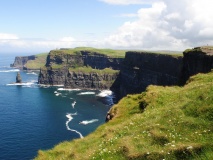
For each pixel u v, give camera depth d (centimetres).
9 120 15038
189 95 2598
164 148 1465
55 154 2675
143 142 1705
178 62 19338
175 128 1742
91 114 16838
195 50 9812
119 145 1803
